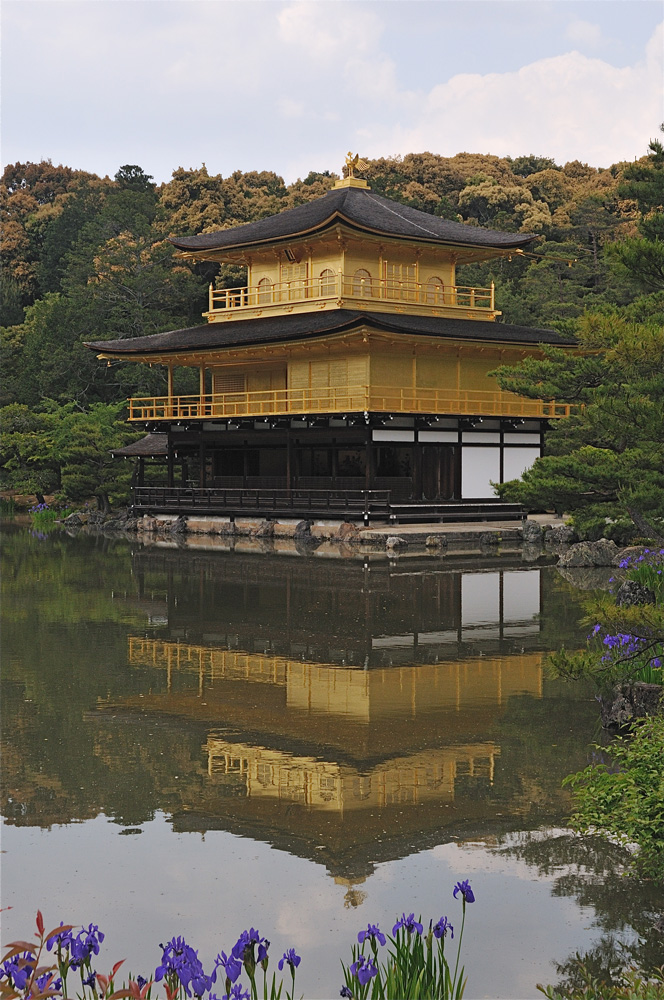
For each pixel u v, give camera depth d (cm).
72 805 1509
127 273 9731
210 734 1848
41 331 9750
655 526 2531
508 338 5881
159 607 3203
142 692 2144
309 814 1464
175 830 1415
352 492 5697
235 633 2780
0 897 1220
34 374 9400
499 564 4288
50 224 13275
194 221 11469
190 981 734
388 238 6006
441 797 1522
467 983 1023
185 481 6825
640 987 980
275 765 1677
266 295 6581
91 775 1634
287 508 5772
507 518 5841
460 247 6331
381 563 4338
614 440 2508
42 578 3909
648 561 2472
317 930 1139
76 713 1988
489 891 1223
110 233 11106
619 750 1353
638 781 1238
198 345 6069
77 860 1321
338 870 1284
